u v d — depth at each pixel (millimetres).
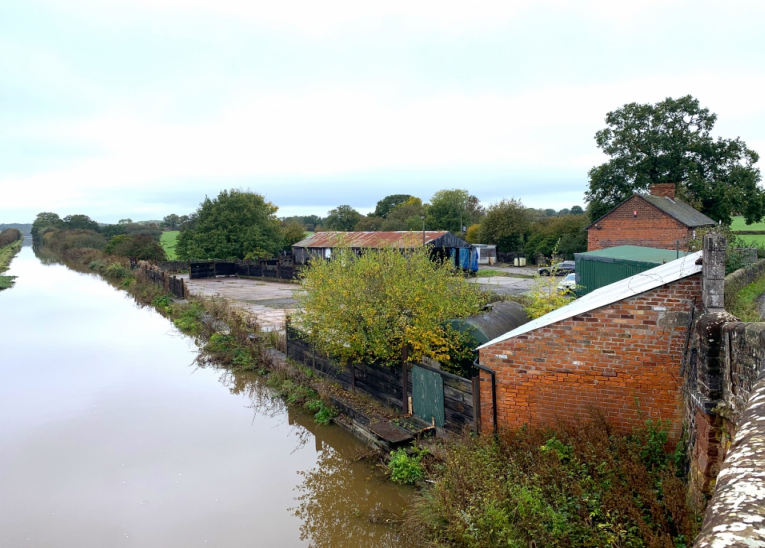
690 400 5820
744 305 8531
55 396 12906
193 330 19844
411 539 6648
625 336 6898
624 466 5918
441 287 10961
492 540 5465
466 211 74938
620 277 15953
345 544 6957
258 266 40469
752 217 35625
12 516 7672
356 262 11508
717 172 35281
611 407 7062
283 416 11531
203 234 45250
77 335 19969
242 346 16391
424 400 9414
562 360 7301
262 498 8172
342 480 8562
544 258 46469
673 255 16625
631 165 36219
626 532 5164
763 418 2033
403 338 9891
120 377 14461
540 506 5609
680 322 6582
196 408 12078
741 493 1459
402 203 95250
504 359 7680
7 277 42125
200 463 9352
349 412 10625
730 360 4609
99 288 35875
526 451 6887
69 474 8938
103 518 7629
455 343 10070
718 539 1250
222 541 7074
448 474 6797
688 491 5520
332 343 11141
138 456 9609
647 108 36156
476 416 8070
